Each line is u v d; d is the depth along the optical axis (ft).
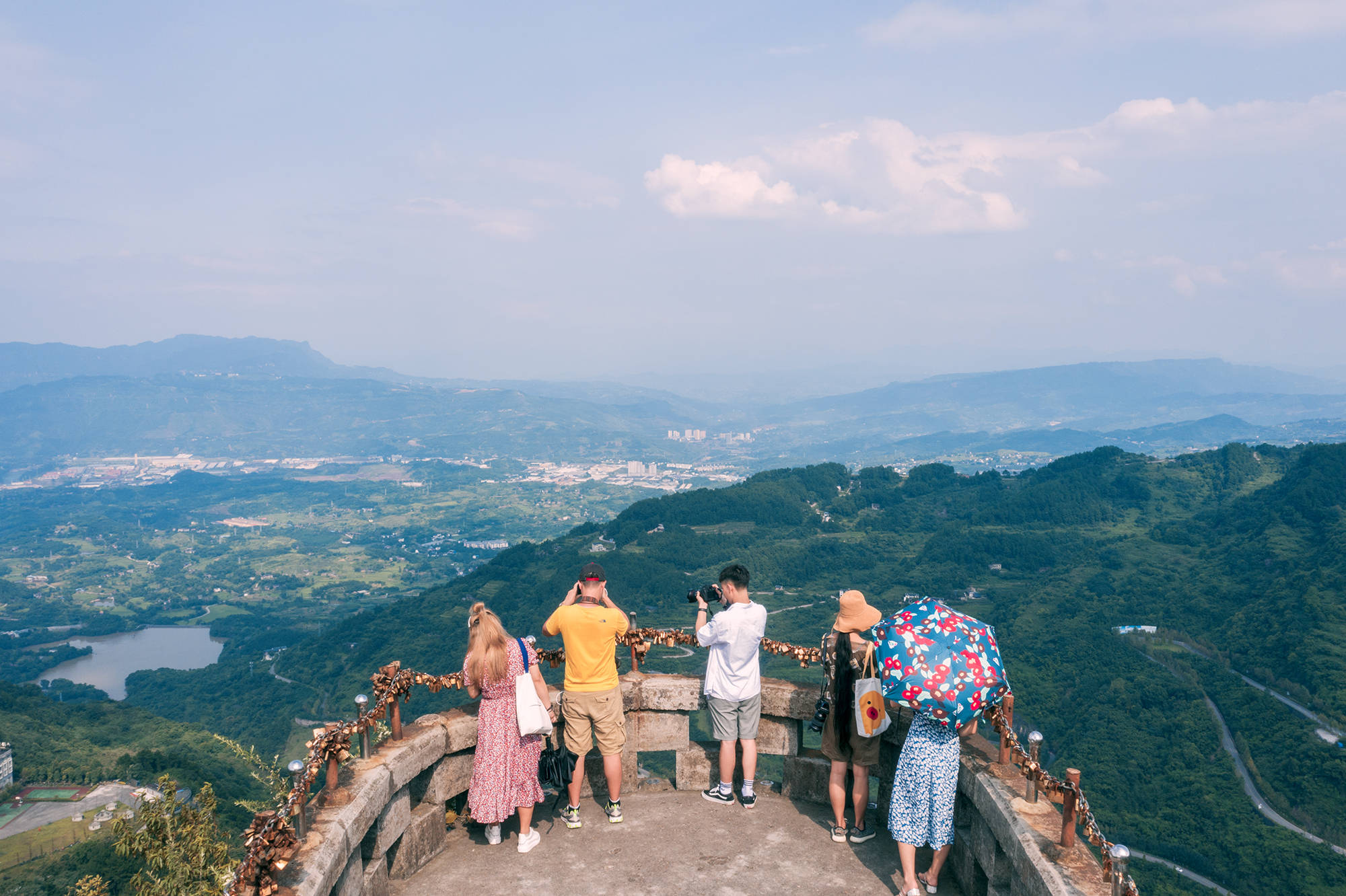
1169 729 326.24
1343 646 345.72
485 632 17.31
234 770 299.17
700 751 20.84
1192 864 245.04
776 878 16.51
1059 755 326.85
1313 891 221.66
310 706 513.86
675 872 16.67
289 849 11.49
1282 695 334.85
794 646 19.52
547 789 20.89
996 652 14.93
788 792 20.43
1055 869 12.10
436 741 17.54
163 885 20.07
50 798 253.44
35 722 327.06
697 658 385.50
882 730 17.20
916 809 15.42
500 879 16.46
